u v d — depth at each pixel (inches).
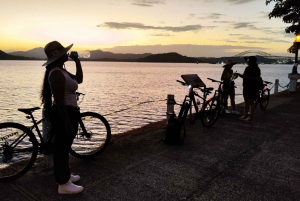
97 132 174.7
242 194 126.3
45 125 142.6
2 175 134.3
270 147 197.2
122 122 613.9
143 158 168.2
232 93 314.7
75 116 127.6
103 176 141.3
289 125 266.2
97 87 1846.7
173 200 119.3
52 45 118.0
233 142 207.3
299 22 758.5
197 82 241.1
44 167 149.2
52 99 126.5
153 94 1412.4
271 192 129.1
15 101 1088.8
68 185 121.6
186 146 194.5
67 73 125.9
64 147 121.0
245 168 157.1
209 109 249.6
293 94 520.4
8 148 133.1
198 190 129.0
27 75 3476.9
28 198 117.4
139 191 126.3
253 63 266.2
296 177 146.6
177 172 148.6
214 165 160.4
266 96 346.3
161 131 232.8
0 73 3991.1
